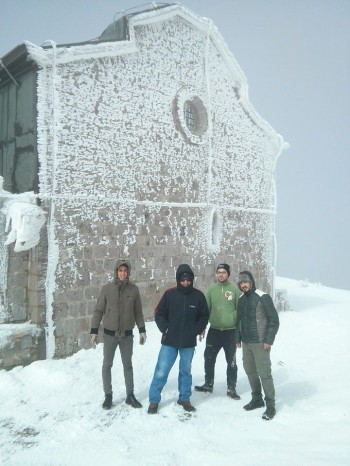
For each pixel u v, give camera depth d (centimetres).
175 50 946
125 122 824
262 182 1195
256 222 1160
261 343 484
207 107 1015
